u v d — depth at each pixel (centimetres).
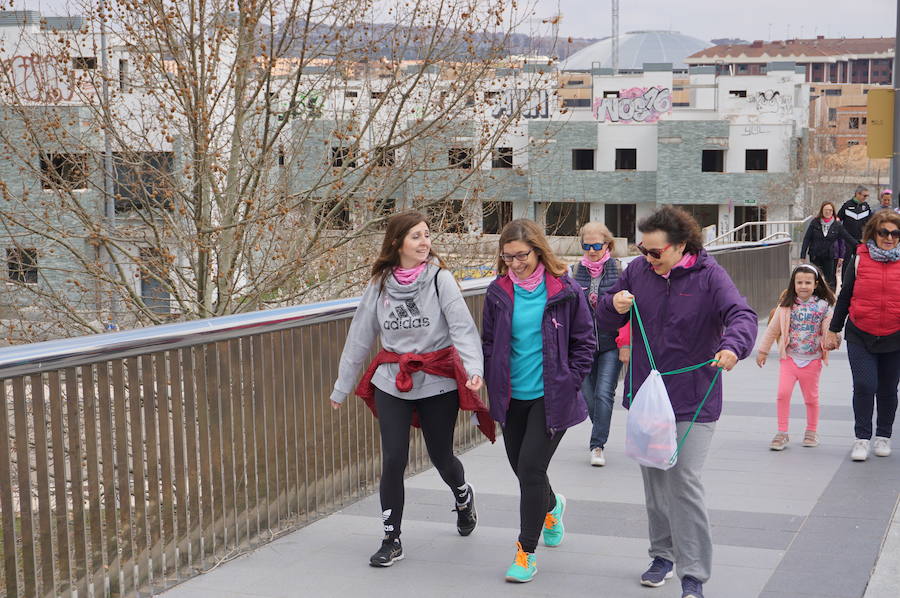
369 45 1077
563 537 533
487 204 1253
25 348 405
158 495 465
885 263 682
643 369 445
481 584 464
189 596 454
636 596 446
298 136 1112
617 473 679
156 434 465
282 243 1092
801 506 583
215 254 1066
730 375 1091
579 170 6006
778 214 5834
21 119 1039
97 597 435
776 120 5825
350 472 619
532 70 1180
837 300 704
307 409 574
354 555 508
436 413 497
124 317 1109
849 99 15375
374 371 501
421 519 570
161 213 1061
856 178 9688
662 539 462
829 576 464
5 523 394
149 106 1081
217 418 503
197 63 1052
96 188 1061
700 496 433
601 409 702
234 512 514
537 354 468
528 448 465
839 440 764
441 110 1082
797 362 732
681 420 433
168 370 473
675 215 432
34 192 1105
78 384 423
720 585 455
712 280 431
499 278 479
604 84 5991
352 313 610
